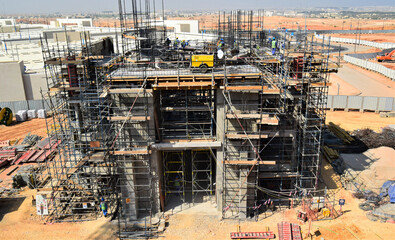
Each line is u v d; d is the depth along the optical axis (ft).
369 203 99.60
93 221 96.99
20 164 134.10
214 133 99.09
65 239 89.20
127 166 92.58
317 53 106.01
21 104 185.37
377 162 113.60
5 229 93.04
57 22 447.42
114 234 91.25
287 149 105.70
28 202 106.32
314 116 108.58
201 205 103.14
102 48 136.05
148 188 96.73
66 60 98.17
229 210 98.22
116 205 104.06
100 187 103.19
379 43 389.19
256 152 91.04
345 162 119.03
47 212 97.40
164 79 88.28
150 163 94.07
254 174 95.40
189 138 95.45
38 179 116.78
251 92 87.15
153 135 91.86
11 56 237.66
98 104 98.17
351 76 255.70
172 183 111.96
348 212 96.73
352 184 109.09
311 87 102.83
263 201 103.30
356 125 166.81
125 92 85.10
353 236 86.58
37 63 221.87
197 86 88.22
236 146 91.97
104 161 94.53
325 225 91.61
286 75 95.66
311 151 107.14
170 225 94.32
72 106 107.55
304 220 93.25
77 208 97.35
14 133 164.86
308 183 108.58
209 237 89.35
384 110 183.62
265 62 108.78
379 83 236.22
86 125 102.42
